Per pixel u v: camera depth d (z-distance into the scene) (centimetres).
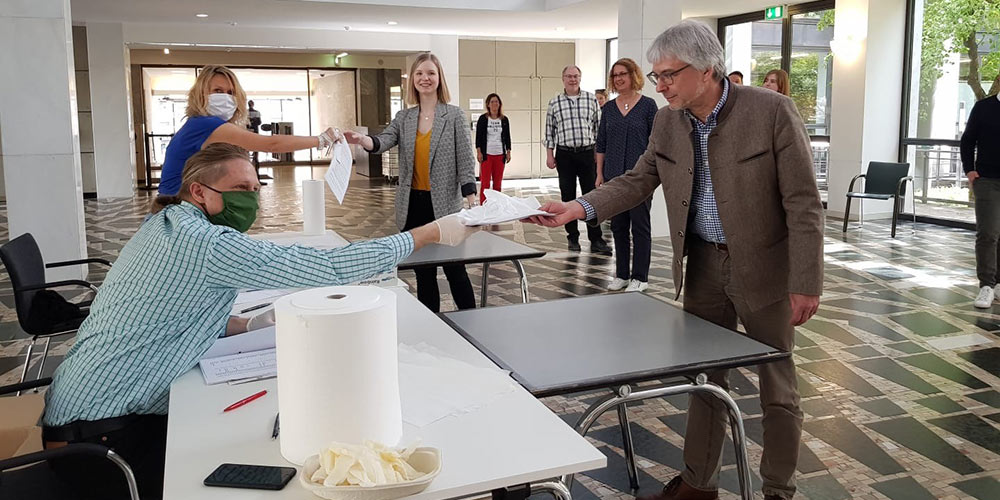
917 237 864
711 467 278
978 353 457
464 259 350
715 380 269
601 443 340
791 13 1134
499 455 154
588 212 268
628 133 625
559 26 1393
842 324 520
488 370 198
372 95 1917
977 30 880
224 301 209
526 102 1650
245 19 1273
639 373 201
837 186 1010
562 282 657
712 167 247
